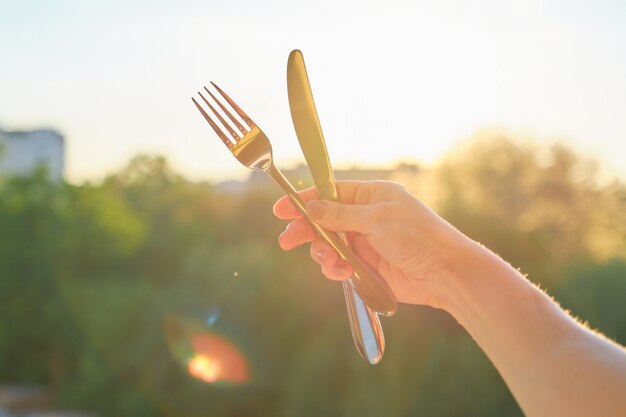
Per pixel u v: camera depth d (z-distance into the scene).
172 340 5.18
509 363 0.62
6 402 5.57
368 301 0.80
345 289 0.82
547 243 4.61
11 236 6.10
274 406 4.75
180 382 5.13
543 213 5.10
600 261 4.39
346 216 0.78
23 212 6.22
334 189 0.80
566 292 4.25
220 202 5.99
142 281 5.84
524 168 5.38
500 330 0.64
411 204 0.77
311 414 4.37
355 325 0.81
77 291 5.76
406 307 4.03
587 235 5.13
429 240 0.75
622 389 0.54
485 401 3.85
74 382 5.64
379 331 0.81
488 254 0.72
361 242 0.86
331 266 0.81
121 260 6.08
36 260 6.04
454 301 0.71
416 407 3.96
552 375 0.58
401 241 0.74
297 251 4.74
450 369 3.92
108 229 6.14
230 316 4.94
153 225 6.10
